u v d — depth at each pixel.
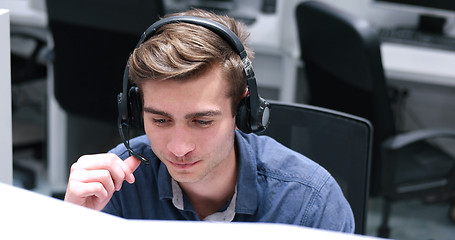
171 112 0.87
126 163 1.05
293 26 2.79
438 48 2.85
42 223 0.50
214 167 0.95
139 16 2.21
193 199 1.10
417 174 2.36
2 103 0.99
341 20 2.11
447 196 2.96
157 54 0.86
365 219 1.43
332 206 1.08
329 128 1.44
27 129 3.49
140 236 0.48
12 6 3.08
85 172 1.00
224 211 1.10
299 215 1.08
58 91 2.57
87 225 0.50
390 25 3.17
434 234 2.84
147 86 0.87
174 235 0.48
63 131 2.95
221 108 0.89
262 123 1.00
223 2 3.29
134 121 1.06
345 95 2.27
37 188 3.02
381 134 2.21
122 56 2.34
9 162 1.03
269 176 1.10
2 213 0.51
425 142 2.65
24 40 3.64
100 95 2.49
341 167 1.44
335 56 2.21
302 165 1.12
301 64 2.80
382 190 2.27
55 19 2.38
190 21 0.92
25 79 3.07
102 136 3.27
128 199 1.14
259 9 3.35
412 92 3.53
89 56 2.41
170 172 0.95
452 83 2.54
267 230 0.49
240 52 0.92
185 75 0.84
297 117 1.47
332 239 0.49
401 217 3.00
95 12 2.28
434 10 2.99
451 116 3.54
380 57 2.08
